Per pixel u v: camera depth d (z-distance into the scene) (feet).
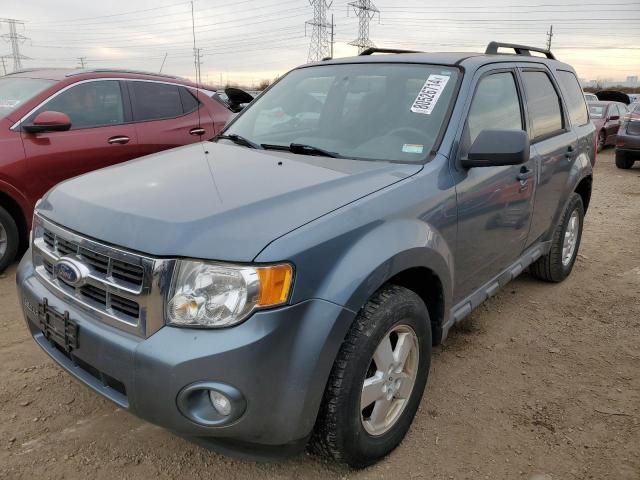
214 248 6.49
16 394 9.96
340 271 7.01
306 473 8.23
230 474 8.17
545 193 13.21
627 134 40.40
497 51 12.58
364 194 7.94
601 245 20.89
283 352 6.56
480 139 9.30
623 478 8.30
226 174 8.43
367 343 7.34
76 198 8.00
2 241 15.53
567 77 15.74
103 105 18.30
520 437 9.23
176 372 6.36
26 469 8.11
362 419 7.76
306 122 11.03
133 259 6.69
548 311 14.47
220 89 23.08
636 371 11.49
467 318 13.92
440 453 8.76
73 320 7.34
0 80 18.69
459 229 9.42
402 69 10.99
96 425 9.19
